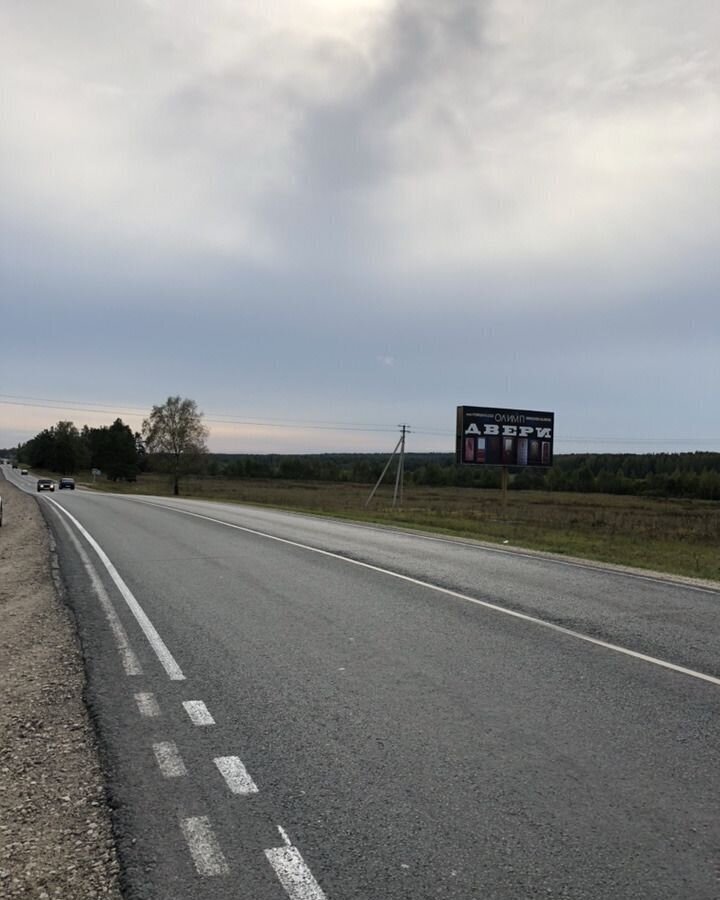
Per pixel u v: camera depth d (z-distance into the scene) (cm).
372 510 3650
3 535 1922
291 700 554
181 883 309
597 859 329
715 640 778
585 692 581
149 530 2053
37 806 378
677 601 1037
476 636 778
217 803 382
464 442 3806
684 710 539
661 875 316
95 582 1123
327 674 625
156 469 10069
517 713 528
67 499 4216
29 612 898
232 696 564
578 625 847
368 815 370
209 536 1884
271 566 1316
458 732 488
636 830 355
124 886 306
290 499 5169
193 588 1070
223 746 461
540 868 321
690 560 1678
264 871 319
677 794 396
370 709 534
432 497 6575
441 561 1455
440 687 590
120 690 580
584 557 1648
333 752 452
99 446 14050
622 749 461
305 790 398
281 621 841
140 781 409
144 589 1059
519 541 2044
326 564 1355
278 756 445
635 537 2433
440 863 325
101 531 2014
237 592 1037
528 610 937
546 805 382
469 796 392
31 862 324
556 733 488
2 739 474
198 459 8900
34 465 17988
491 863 325
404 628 812
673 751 458
